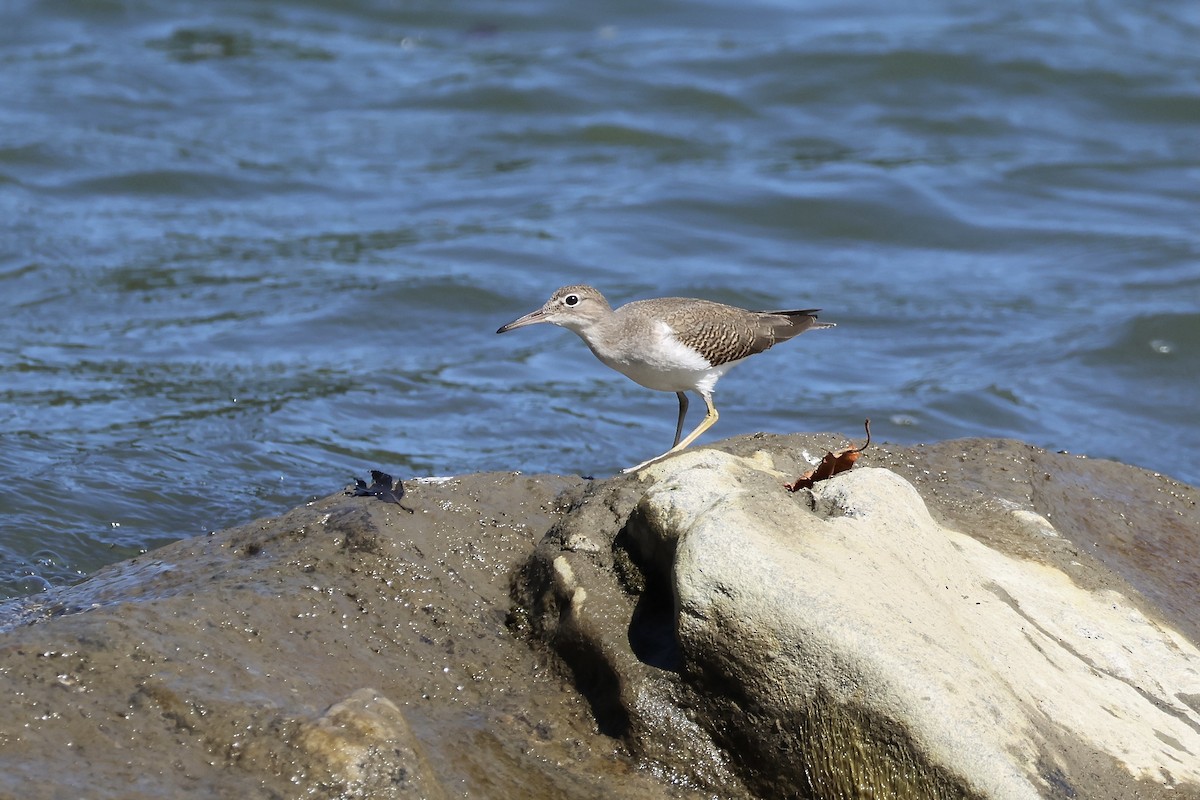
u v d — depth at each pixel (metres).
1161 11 30.78
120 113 23.14
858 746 6.38
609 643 7.18
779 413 15.00
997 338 17.33
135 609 7.06
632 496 7.92
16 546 9.98
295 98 24.81
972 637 6.95
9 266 17.20
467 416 14.34
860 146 23.98
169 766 6.16
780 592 6.56
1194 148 24.25
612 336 10.16
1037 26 29.22
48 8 27.19
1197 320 17.05
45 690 6.41
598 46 28.06
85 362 14.75
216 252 18.61
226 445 12.69
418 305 17.45
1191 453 14.27
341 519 8.23
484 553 8.14
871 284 19.14
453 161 22.89
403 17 29.19
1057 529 9.11
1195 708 7.36
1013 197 22.16
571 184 22.22
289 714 6.43
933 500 8.95
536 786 6.65
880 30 28.92
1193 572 9.25
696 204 21.39
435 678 7.30
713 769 6.79
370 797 6.09
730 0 30.77
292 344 16.00
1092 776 6.40
